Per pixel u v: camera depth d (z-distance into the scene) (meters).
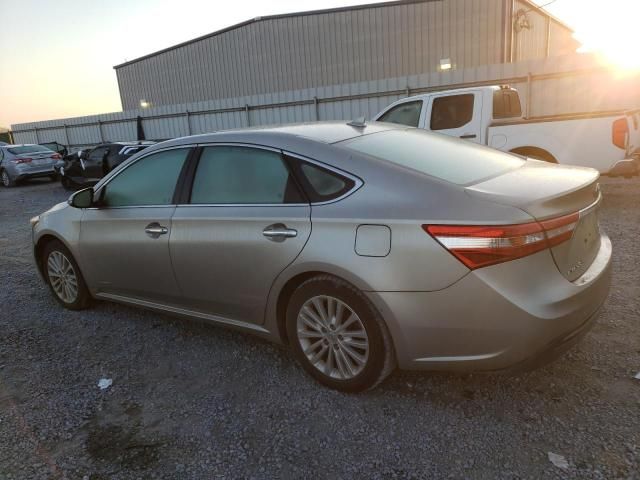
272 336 3.16
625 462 2.25
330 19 23.47
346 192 2.75
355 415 2.74
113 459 2.51
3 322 4.39
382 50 22.62
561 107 13.01
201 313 3.53
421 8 21.47
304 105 16.84
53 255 4.53
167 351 3.66
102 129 25.02
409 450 2.44
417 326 2.51
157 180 3.66
